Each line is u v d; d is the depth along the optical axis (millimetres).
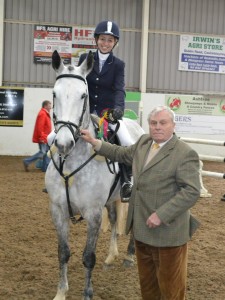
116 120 4094
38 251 5121
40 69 13883
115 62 4238
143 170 3043
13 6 13523
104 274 4547
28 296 3934
